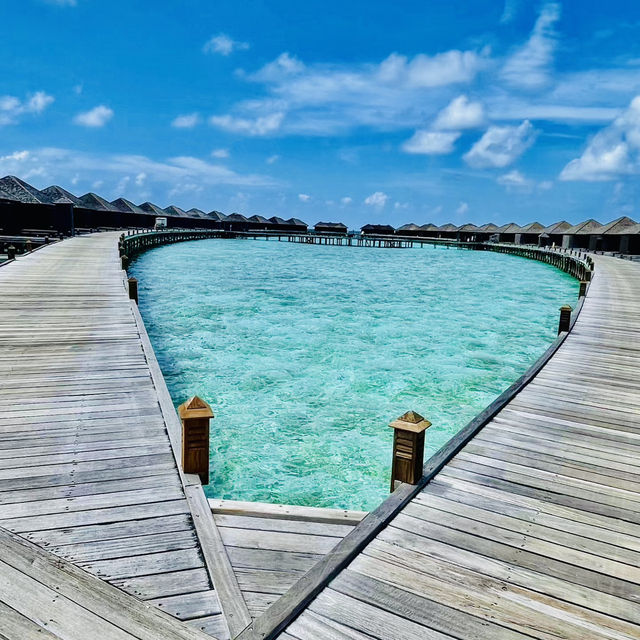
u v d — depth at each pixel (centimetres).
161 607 311
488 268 4647
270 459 823
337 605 314
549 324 1998
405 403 1082
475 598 324
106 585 327
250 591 335
